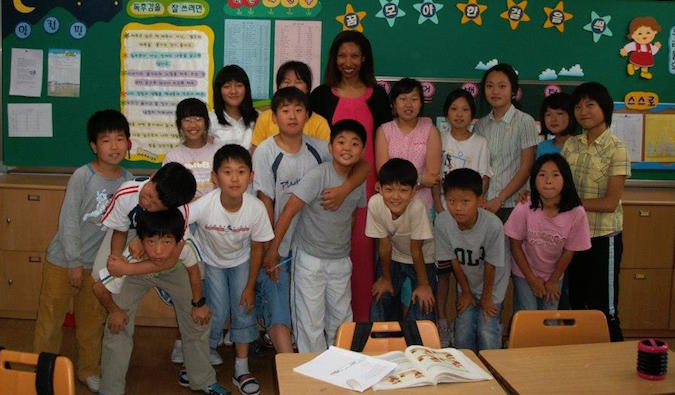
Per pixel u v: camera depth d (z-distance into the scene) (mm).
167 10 3592
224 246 2492
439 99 3670
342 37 2932
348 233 2619
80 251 2580
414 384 1503
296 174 2590
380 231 2600
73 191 2559
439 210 2994
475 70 3664
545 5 3629
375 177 2990
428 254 2711
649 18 3662
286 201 2611
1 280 3443
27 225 3389
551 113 3105
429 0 3607
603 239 2666
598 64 3688
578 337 1920
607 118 2652
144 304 3477
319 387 1493
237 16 3602
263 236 2463
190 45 3617
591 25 3654
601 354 1701
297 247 2621
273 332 2576
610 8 3648
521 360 1658
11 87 3652
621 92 3705
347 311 2684
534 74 3676
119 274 2215
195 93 3645
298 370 1578
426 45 3637
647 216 3381
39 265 3420
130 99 3654
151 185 2133
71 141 3693
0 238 3402
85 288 2662
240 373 2703
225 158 2307
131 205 2242
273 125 2830
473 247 2525
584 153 2709
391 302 2719
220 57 3625
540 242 2584
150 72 3635
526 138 3066
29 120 3678
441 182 3074
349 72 2938
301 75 3000
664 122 3721
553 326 1909
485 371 1590
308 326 2584
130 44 3619
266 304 2607
